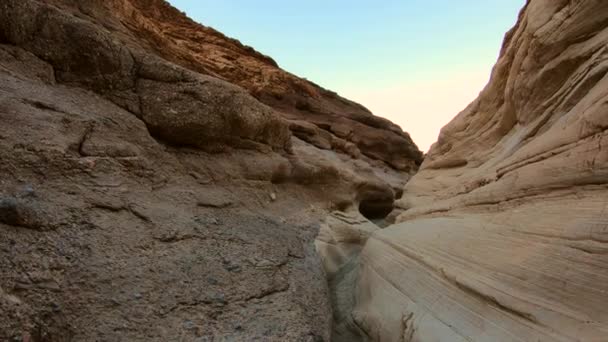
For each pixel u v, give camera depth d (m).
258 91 18.81
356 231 9.06
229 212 5.97
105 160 4.64
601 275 2.81
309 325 4.29
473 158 10.40
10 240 3.01
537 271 3.32
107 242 3.71
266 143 8.32
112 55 5.85
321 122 20.50
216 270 4.36
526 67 7.23
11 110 4.11
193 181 6.01
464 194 6.90
